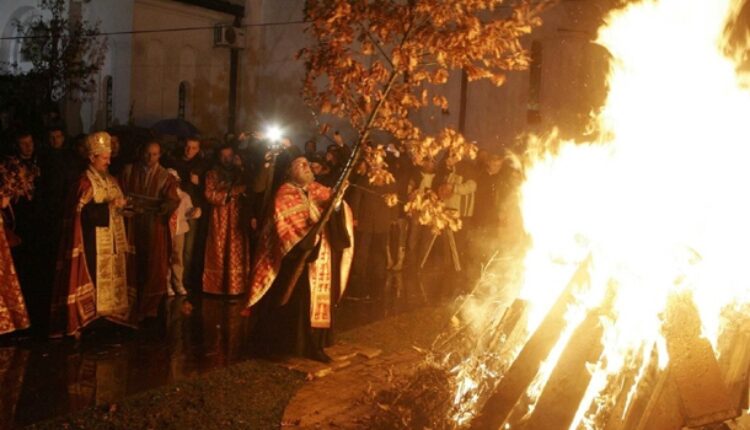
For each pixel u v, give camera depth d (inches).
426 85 596.1
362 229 400.2
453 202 459.5
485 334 220.2
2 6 745.0
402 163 433.7
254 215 369.4
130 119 617.0
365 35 237.5
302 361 251.4
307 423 197.0
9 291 277.0
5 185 273.1
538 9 244.8
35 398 221.3
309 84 248.1
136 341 287.1
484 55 245.4
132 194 308.5
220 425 198.7
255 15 713.0
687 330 169.2
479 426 165.6
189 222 379.2
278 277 254.1
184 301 356.5
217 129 713.0
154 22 648.4
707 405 164.9
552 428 160.2
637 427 162.6
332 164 407.8
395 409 193.9
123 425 197.6
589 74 521.0
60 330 280.5
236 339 293.1
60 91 667.4
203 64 695.7
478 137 578.2
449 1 226.2
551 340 173.9
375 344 280.7
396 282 421.4
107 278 287.7
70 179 319.9
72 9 672.4
